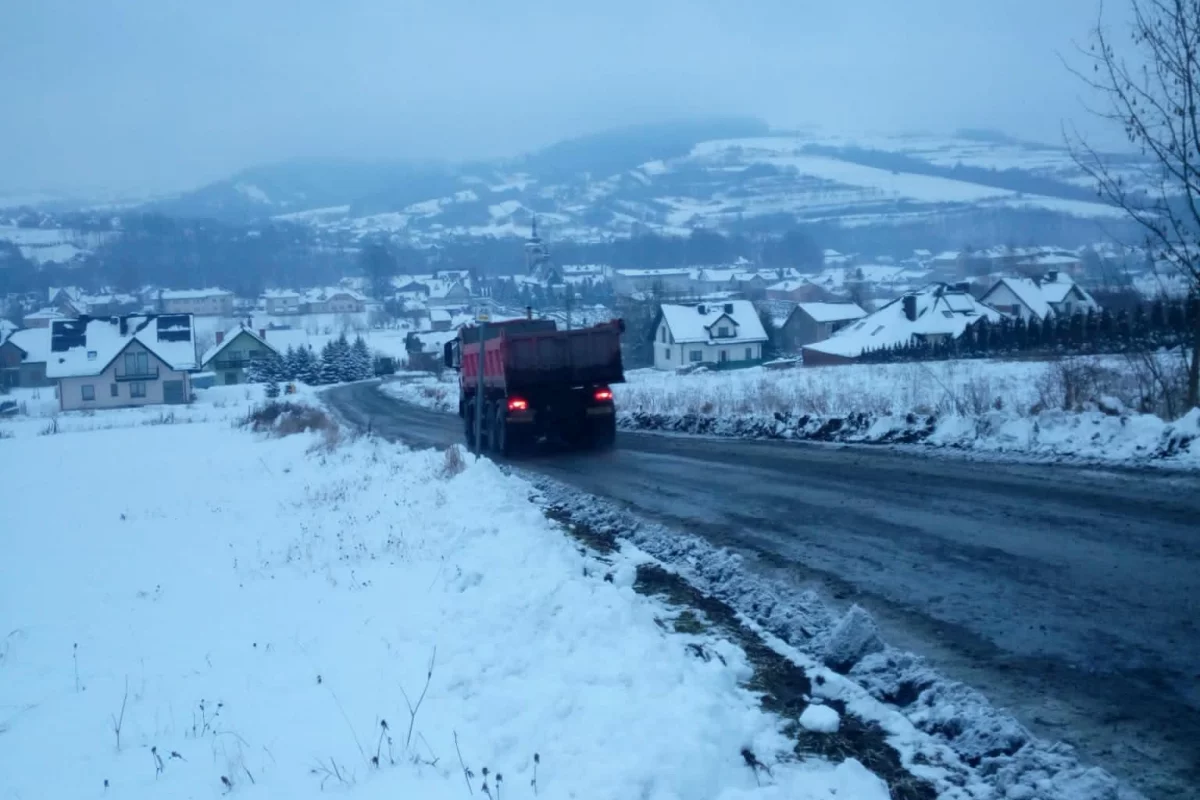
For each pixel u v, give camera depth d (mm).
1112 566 7555
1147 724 4883
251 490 19516
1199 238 12086
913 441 15719
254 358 94312
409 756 5012
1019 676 5629
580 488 14633
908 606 7105
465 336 25125
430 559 10055
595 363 20688
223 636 7969
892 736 5055
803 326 82062
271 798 4707
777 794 4223
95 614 9430
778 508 11414
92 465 29141
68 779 5238
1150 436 12078
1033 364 30828
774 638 6730
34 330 92625
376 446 23984
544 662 6105
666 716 4805
